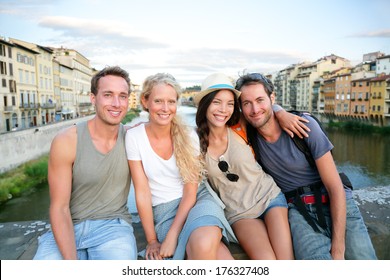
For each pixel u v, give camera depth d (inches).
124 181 94.1
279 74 3663.9
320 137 92.5
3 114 1304.1
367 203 130.7
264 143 99.9
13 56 1396.4
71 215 91.1
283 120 94.7
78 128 88.1
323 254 87.4
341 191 90.7
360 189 149.5
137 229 111.8
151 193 98.3
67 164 86.1
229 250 94.0
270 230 92.5
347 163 1051.9
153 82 90.1
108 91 86.1
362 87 2220.7
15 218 528.4
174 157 94.8
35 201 601.9
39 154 1038.4
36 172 758.5
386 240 105.7
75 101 2425.0
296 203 98.0
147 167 93.9
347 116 2380.7
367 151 1294.3
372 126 2034.9
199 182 96.4
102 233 88.2
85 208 91.0
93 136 89.0
